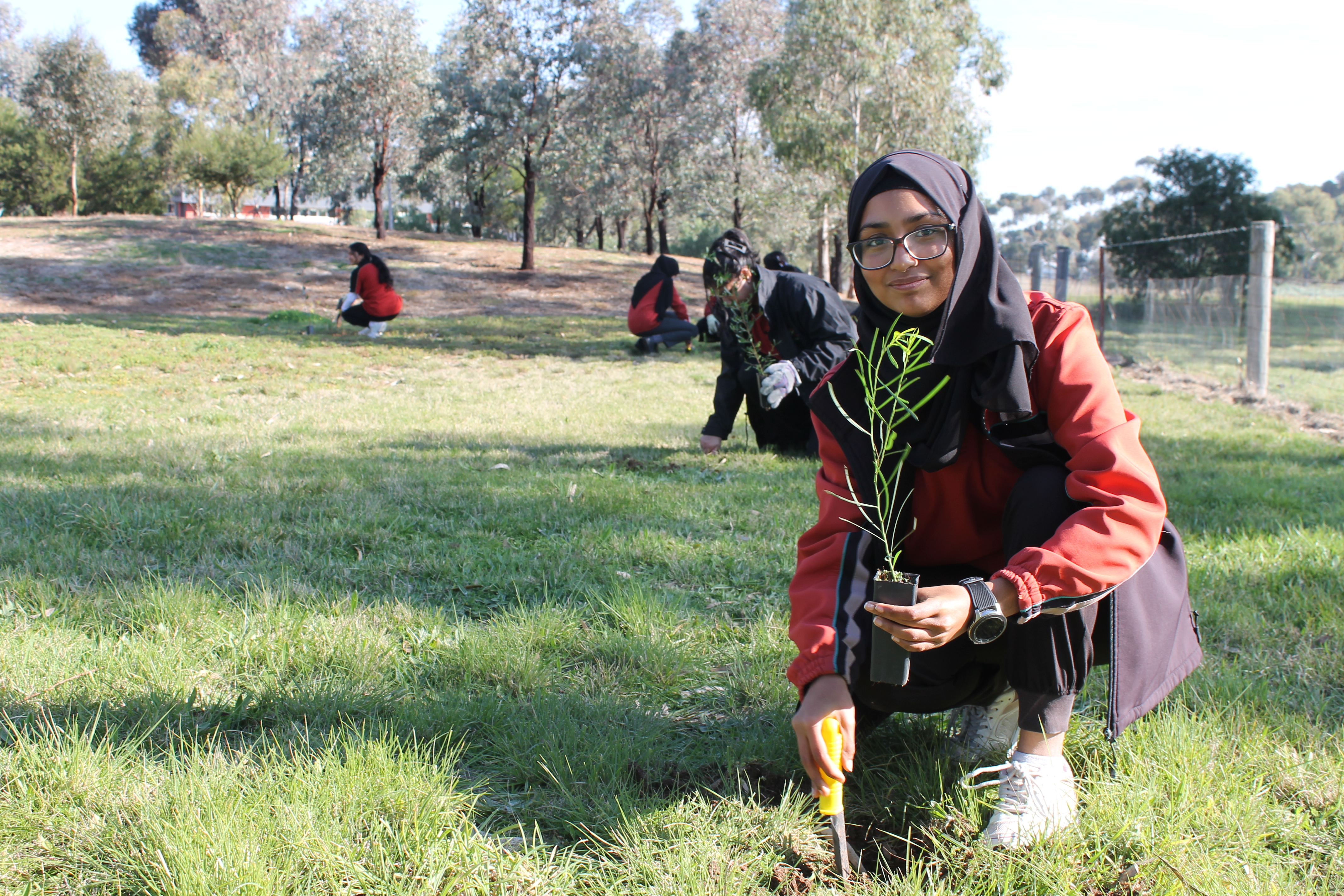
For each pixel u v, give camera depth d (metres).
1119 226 27.14
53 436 6.82
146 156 45.75
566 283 26.77
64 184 41.88
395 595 3.36
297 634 2.83
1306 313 10.94
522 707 2.43
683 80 37.62
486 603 3.37
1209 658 2.70
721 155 39.19
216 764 2.04
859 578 1.84
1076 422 1.70
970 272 1.71
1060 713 1.79
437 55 40.59
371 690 2.50
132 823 1.83
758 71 27.03
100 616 3.00
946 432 1.77
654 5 41.22
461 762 2.19
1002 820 1.80
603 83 27.34
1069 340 1.75
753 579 3.59
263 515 4.34
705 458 6.36
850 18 24.94
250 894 1.62
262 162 37.25
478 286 25.56
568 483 5.28
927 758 2.15
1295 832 1.84
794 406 6.32
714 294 6.01
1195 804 1.87
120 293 21.55
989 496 1.89
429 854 1.75
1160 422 8.27
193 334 15.98
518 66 27.02
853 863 1.79
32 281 21.80
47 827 1.82
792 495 5.04
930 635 1.52
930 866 1.77
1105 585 1.56
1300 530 4.02
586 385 11.45
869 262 1.74
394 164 42.12
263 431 7.39
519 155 28.00
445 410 9.02
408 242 31.53
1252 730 2.21
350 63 30.73
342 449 6.52
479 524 4.38
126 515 4.20
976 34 28.95
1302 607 3.11
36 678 2.48
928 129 25.34
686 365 13.88
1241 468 5.86
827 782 1.72
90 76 41.25
